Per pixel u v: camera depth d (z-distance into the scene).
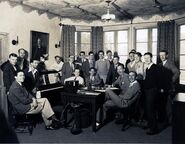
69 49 8.73
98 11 7.62
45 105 4.91
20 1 6.43
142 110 5.62
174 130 3.75
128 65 6.66
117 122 5.52
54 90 5.94
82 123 5.10
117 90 5.76
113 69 7.16
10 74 5.24
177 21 7.34
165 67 5.48
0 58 6.13
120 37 8.86
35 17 7.33
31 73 5.61
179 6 6.84
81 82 6.27
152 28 8.16
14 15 6.54
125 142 4.27
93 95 4.79
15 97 4.57
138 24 8.38
